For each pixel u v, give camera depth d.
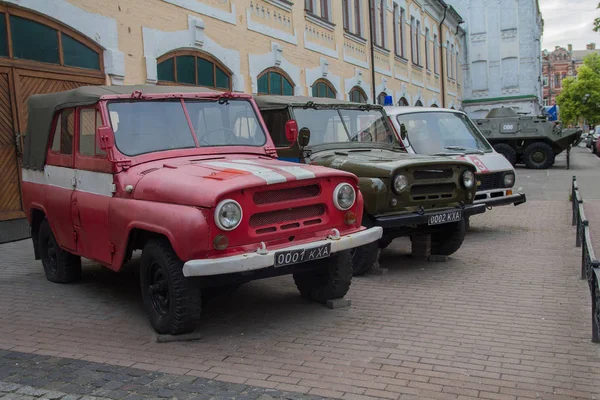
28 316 5.69
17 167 9.30
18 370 4.36
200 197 4.50
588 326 5.22
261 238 4.76
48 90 9.55
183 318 4.82
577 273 7.18
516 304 5.93
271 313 5.71
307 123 7.79
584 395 3.87
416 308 5.84
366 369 4.33
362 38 22.80
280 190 4.88
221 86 13.75
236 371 4.32
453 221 7.36
